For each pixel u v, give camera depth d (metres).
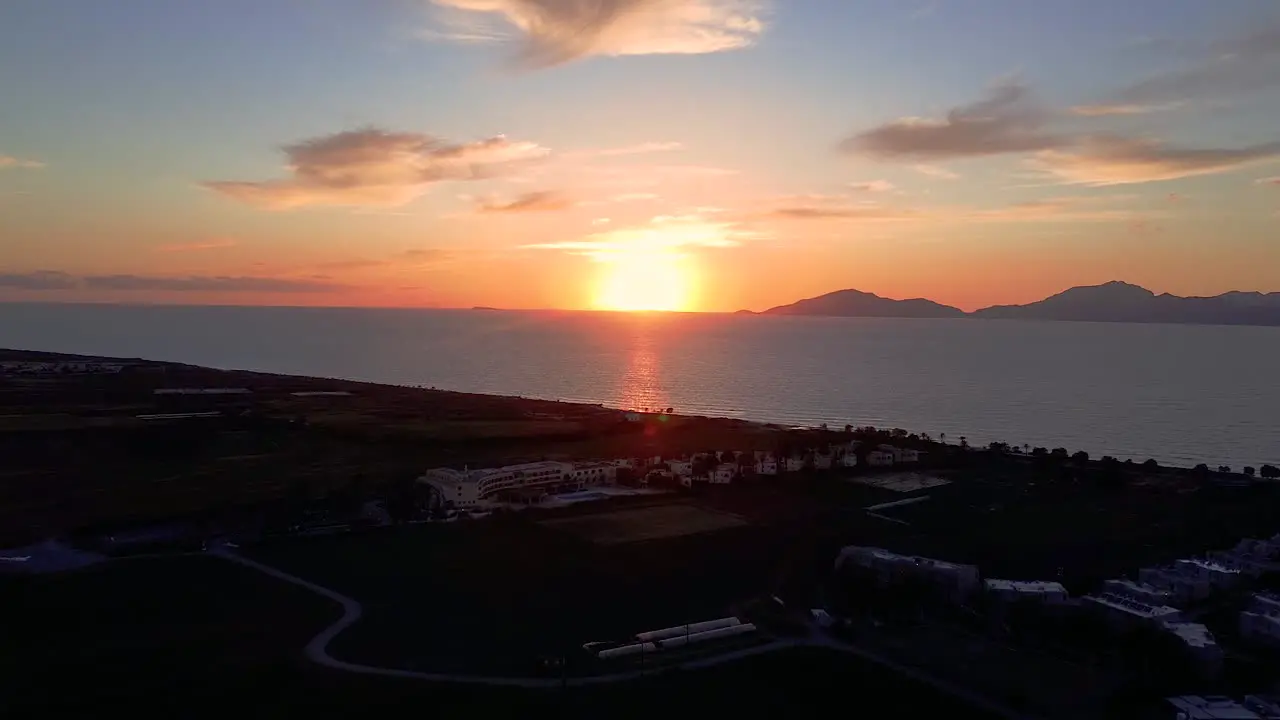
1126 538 142.50
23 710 73.69
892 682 85.00
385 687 80.12
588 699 79.31
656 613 103.81
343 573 116.62
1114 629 99.06
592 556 127.06
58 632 93.19
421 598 107.00
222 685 79.12
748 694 82.38
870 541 138.75
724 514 156.88
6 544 126.19
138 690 78.06
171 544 128.12
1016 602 106.69
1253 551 133.75
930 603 107.69
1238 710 75.62
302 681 80.81
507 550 129.50
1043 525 152.00
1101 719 77.81
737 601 109.50
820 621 102.44
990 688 84.69
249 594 107.00
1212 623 104.56
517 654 89.56
